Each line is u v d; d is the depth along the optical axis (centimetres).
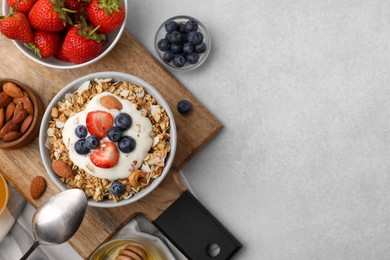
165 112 75
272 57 82
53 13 73
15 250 81
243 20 82
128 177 74
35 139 79
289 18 82
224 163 82
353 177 81
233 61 82
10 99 77
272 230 81
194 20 80
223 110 82
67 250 82
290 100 82
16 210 81
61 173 74
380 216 81
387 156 81
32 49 77
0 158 79
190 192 79
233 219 81
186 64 81
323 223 81
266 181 82
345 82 82
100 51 77
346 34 82
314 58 82
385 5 81
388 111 81
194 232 78
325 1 82
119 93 75
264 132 82
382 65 81
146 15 83
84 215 77
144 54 80
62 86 80
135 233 81
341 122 82
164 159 74
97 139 72
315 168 81
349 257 81
